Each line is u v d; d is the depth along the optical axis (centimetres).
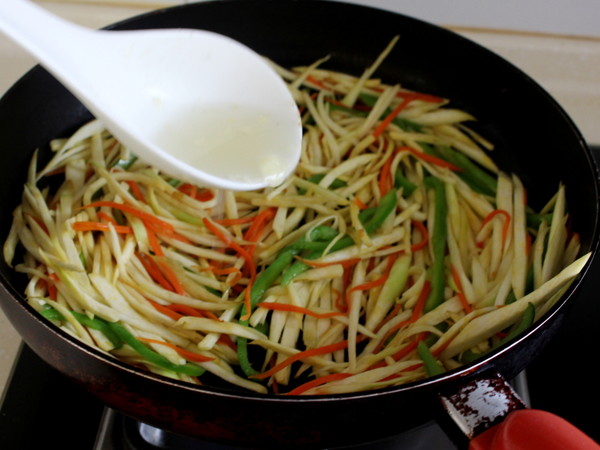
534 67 56
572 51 57
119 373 33
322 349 41
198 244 45
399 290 44
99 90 38
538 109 47
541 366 43
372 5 55
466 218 47
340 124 51
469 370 33
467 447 32
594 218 40
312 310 43
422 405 34
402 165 50
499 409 33
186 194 46
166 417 34
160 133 40
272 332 42
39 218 44
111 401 35
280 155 40
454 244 45
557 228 43
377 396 33
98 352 33
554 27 56
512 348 34
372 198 48
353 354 41
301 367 41
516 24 56
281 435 34
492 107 50
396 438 41
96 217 44
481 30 57
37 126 46
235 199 46
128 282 43
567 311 36
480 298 43
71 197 45
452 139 50
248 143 40
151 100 40
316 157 49
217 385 41
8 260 42
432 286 44
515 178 48
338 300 43
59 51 37
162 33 40
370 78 53
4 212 44
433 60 51
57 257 42
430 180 48
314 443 35
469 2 55
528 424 31
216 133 41
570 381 43
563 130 45
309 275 43
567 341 44
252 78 41
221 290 43
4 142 44
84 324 41
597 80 56
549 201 46
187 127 41
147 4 57
